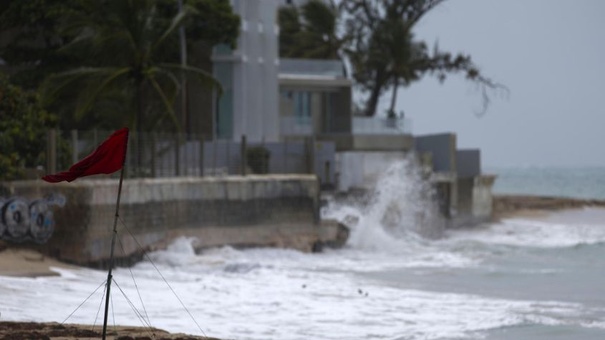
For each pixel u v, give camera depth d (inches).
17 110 4252.0
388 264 4468.5
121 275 3565.5
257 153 5073.8
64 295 2824.8
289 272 3983.8
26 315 2432.3
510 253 4992.6
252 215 4763.8
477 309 2999.5
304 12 7524.6
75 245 3727.9
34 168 4037.9
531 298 3307.1
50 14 5211.6
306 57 7534.5
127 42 4616.1
